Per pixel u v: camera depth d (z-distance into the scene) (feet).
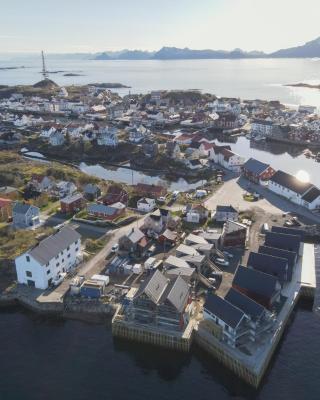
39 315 223.10
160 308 201.36
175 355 197.88
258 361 181.98
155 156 521.24
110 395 173.06
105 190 401.90
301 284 239.50
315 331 211.61
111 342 205.05
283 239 271.08
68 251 253.44
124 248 274.57
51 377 181.88
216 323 198.49
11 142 618.03
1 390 174.19
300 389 176.45
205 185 413.80
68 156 566.36
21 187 401.70
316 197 346.33
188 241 273.75
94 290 225.97
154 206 353.72
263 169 417.08
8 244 275.59
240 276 225.35
